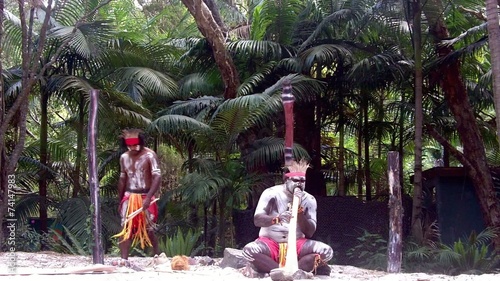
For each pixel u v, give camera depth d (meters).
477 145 13.13
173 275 5.75
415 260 11.03
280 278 5.16
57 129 19.11
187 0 11.76
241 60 13.87
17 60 14.91
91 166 6.66
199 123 11.94
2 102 10.77
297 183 5.67
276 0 13.66
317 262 5.73
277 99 11.70
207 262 7.75
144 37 16.03
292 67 13.08
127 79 13.38
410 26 12.65
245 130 12.76
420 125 12.24
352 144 20.08
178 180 16.41
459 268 10.59
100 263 6.62
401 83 14.07
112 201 13.24
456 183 13.34
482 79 13.34
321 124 15.36
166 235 12.19
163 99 15.25
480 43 11.95
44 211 13.52
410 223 13.48
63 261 8.10
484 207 12.84
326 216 13.21
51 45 12.94
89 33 12.76
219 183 11.76
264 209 5.78
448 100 13.35
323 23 12.91
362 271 7.32
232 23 17.12
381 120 15.39
